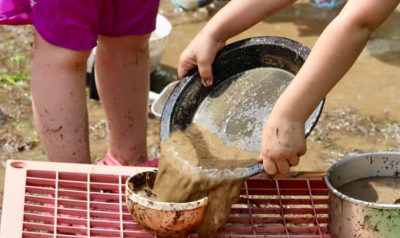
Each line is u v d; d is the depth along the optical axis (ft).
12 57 10.26
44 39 6.09
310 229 5.51
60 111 6.25
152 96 9.07
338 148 8.28
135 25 6.55
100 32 6.54
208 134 5.51
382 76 10.10
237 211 5.78
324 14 12.33
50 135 6.34
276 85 5.62
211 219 5.05
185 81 5.74
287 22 12.00
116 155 7.30
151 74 10.11
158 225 5.03
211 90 5.84
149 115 8.96
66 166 5.92
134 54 6.85
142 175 5.42
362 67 10.36
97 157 8.02
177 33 11.48
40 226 5.25
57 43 6.05
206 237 5.13
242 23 5.72
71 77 6.23
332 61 4.64
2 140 8.25
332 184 5.43
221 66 5.84
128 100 6.98
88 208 5.52
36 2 5.99
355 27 4.57
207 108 5.74
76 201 5.59
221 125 5.57
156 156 8.09
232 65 5.87
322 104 5.08
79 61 6.20
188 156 5.16
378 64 10.47
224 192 4.95
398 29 11.65
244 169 4.92
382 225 4.99
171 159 5.20
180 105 5.67
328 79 4.67
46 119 6.28
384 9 4.51
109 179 5.91
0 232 5.14
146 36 6.81
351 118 8.95
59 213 5.52
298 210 5.81
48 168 5.86
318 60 4.66
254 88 5.72
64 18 5.96
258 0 5.68
